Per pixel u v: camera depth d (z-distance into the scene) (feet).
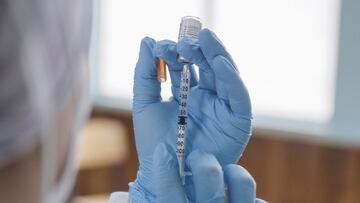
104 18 10.75
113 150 7.10
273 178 8.93
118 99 10.57
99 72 10.88
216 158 2.17
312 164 8.57
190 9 9.84
